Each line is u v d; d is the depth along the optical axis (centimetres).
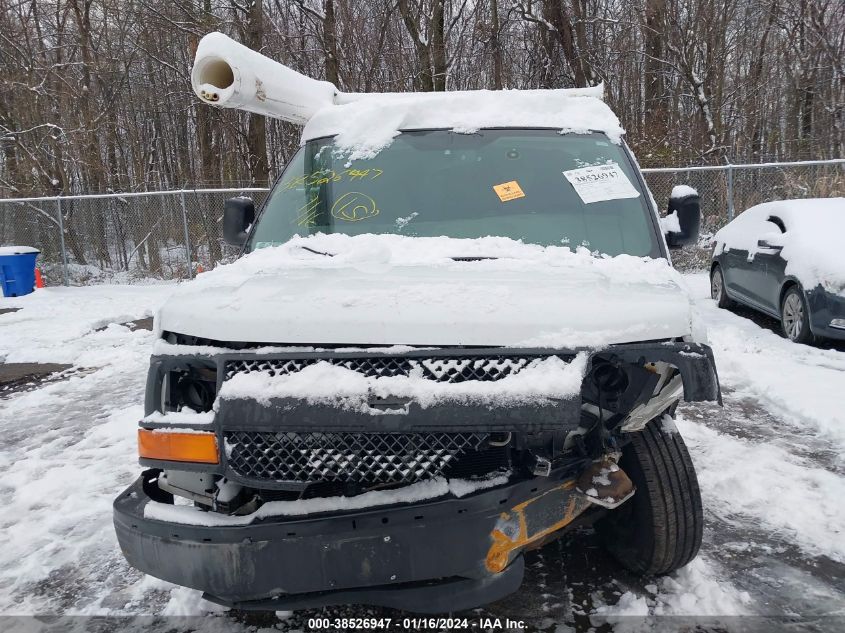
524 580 292
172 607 281
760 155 1834
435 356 211
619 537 289
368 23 1872
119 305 1130
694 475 270
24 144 1783
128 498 244
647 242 301
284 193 360
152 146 2567
